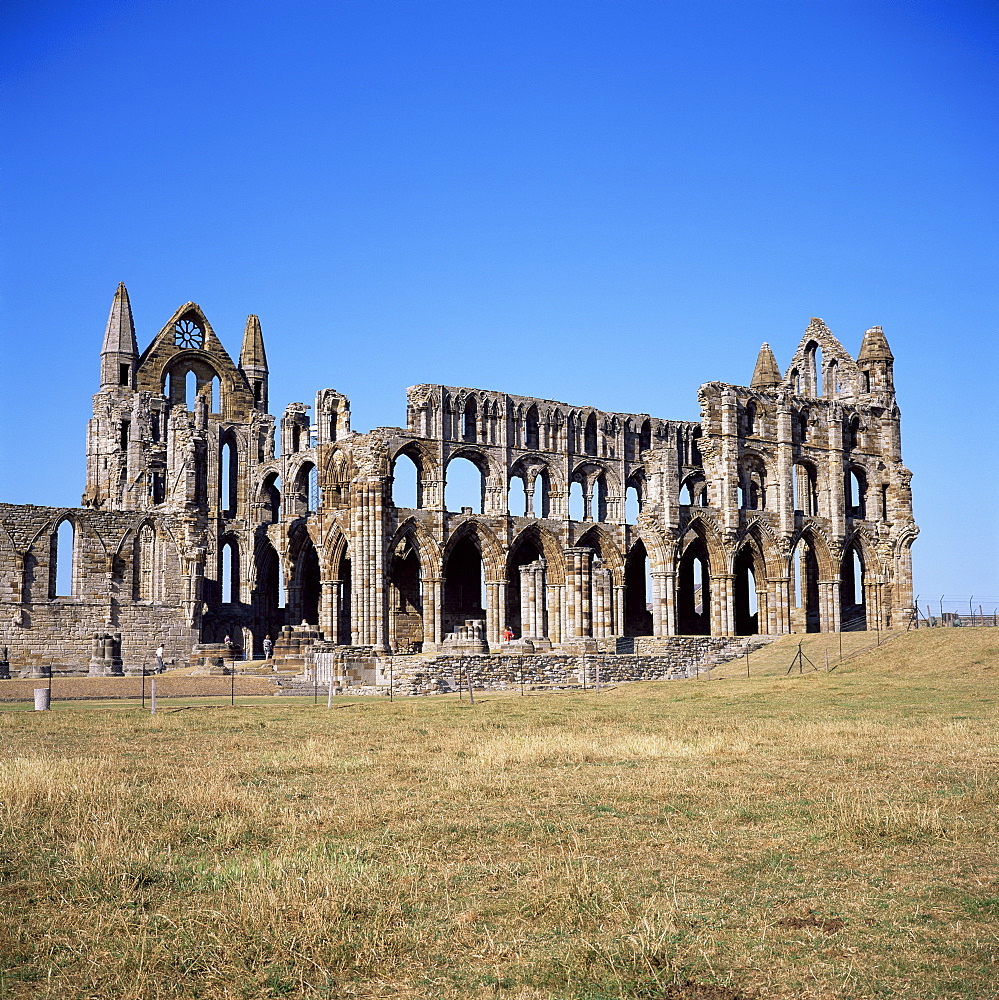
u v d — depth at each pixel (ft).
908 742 120.37
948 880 62.75
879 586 407.23
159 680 275.80
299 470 391.65
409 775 104.58
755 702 196.54
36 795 88.94
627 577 418.51
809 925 55.57
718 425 379.96
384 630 338.75
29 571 320.09
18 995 48.21
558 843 73.67
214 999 48.14
